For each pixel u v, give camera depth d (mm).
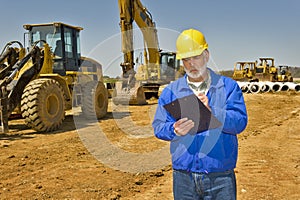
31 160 6242
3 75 9219
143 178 5234
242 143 8008
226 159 2445
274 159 6523
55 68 11430
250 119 11875
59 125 9516
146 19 15922
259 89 24531
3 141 7961
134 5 14805
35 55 9695
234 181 2520
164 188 4867
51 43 11539
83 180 5125
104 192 4633
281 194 4730
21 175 5375
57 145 7477
